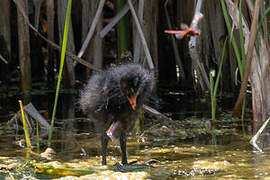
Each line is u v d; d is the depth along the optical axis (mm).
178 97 16250
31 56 19094
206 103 15188
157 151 10086
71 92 16812
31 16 18156
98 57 15891
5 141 11023
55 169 8594
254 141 10180
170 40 18281
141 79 8625
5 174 8516
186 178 8055
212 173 8328
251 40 11781
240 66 12516
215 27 15383
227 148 10148
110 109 8672
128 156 9727
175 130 11961
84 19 16141
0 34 16984
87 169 8586
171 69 18672
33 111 12266
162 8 18016
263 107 12570
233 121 12805
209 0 15258
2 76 17609
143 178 8133
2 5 16812
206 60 15555
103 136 8953
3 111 14172
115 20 13773
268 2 13328
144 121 13094
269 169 8422
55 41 18141
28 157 9641
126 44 14281
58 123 12906
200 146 10414
